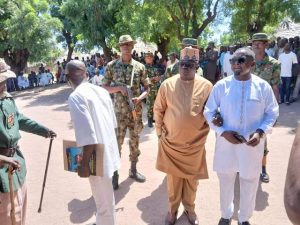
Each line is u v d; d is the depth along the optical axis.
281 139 6.61
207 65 11.73
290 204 1.06
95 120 3.04
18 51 24.22
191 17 13.31
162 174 5.23
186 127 3.43
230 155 3.39
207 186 4.74
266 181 4.75
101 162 3.05
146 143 6.89
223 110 3.33
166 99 3.52
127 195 4.57
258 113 3.26
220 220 3.64
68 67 3.17
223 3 13.34
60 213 4.18
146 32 13.19
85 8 15.64
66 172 5.53
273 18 13.64
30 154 6.62
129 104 4.71
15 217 2.83
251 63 3.21
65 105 13.20
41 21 22.92
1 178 2.70
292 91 10.31
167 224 3.82
